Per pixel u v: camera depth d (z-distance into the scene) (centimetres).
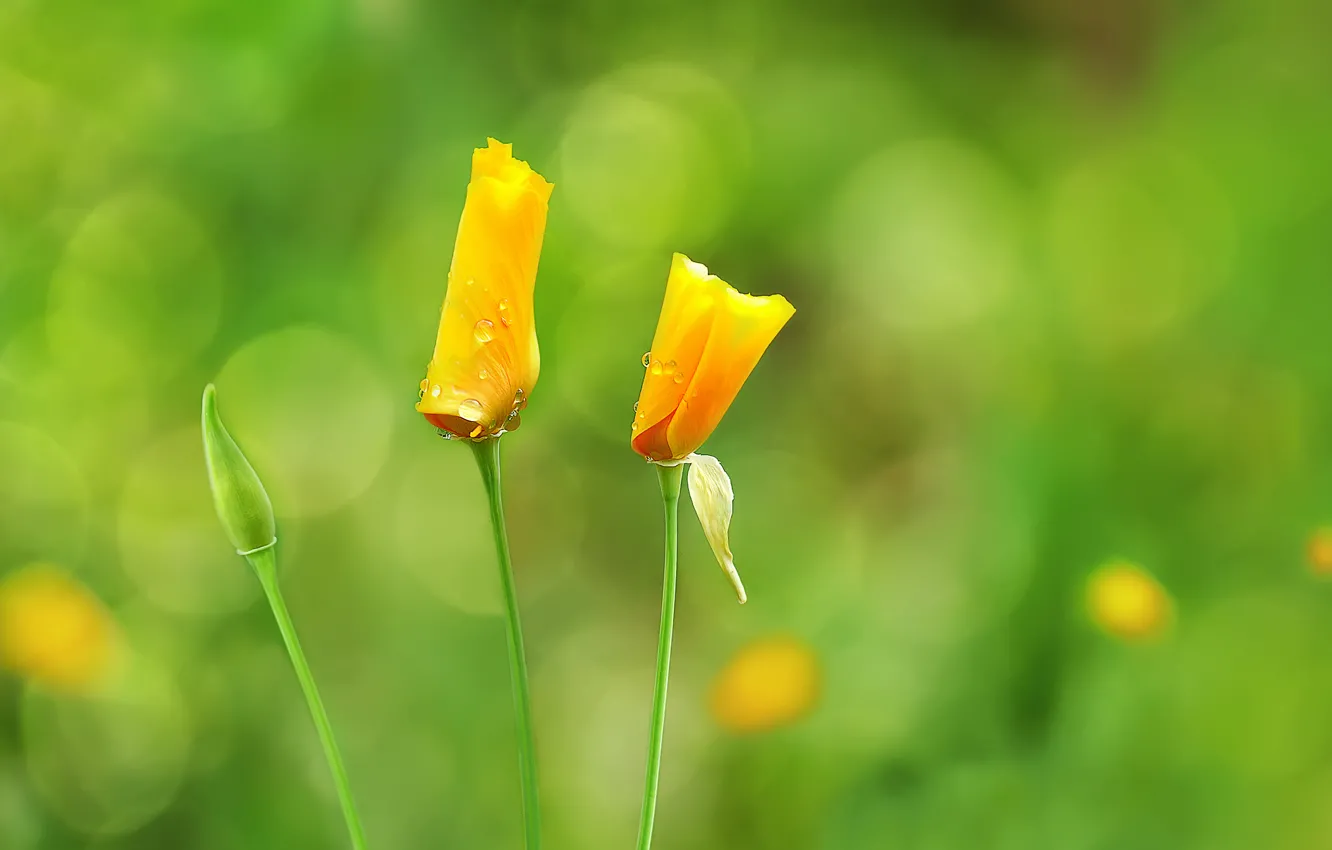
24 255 91
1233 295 106
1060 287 115
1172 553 78
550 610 106
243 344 94
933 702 73
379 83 97
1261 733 69
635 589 113
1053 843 65
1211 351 100
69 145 93
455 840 76
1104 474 81
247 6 89
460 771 81
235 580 86
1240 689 70
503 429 45
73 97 93
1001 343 117
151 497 90
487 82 107
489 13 109
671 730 95
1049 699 72
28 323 90
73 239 92
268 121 94
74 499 87
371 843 74
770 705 67
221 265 94
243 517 45
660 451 45
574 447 117
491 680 91
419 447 102
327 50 93
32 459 87
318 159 96
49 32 91
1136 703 69
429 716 84
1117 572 61
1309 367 96
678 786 83
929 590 85
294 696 79
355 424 98
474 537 105
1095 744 68
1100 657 70
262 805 72
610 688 103
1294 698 70
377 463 98
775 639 69
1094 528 76
